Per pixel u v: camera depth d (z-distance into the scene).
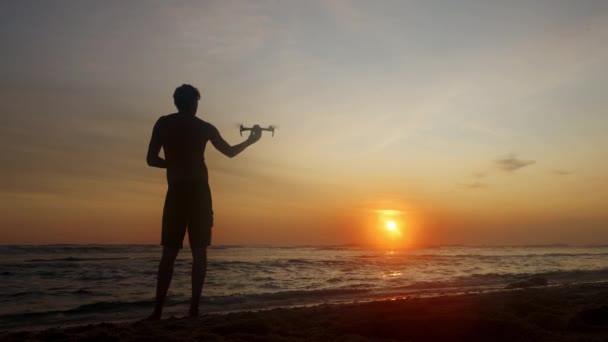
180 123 4.32
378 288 10.41
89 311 7.39
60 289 10.77
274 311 4.70
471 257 29.22
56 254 28.50
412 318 3.35
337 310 4.68
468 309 3.93
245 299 8.30
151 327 3.67
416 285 11.25
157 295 4.25
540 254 38.12
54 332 3.62
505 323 3.18
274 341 3.08
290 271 16.11
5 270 15.55
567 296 5.58
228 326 3.55
